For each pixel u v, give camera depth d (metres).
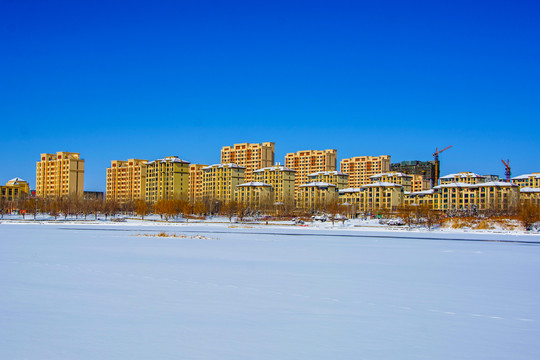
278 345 29.19
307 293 45.28
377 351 28.34
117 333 31.14
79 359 26.30
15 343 28.95
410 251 93.81
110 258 72.56
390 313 37.56
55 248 89.25
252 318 35.41
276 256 79.31
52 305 38.72
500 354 28.06
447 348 29.05
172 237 126.81
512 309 39.53
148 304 39.47
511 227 179.38
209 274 56.69
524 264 72.38
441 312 38.12
